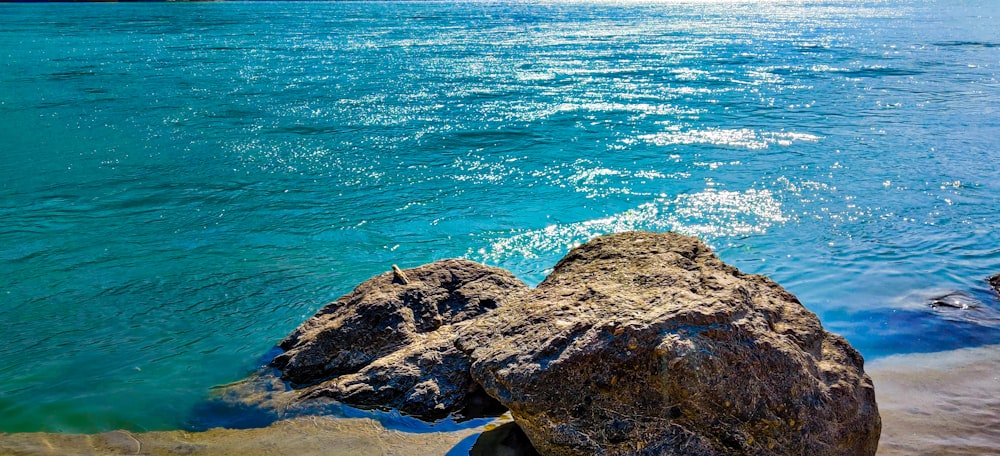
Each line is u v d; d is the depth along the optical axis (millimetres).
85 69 28656
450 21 63531
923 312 8477
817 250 10438
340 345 7180
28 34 44594
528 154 16062
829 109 20703
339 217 12211
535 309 6051
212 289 9539
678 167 14797
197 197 13195
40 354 7875
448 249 10836
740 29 53625
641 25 58375
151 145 16703
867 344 7773
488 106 21625
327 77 27328
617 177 14195
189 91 23766
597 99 22781
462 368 6625
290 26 55438
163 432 6398
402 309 7312
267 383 7082
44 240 11125
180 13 72688
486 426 6223
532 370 5340
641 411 5160
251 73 28188
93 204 12781
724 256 10281
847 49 37812
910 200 12508
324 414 6477
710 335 5207
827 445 5113
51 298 9258
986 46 38844
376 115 20250
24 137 17219
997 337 7883
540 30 52125
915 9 84188
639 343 5207
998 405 6500
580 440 5203
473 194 13297
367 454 5859
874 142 16516
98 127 18344
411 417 6387
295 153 16172
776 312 5820
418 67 30375
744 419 5051
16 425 6539
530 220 11969
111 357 7805
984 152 15461
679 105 21656
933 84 25062
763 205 12398
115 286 9609
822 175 14031
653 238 7051
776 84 25500
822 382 5328
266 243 11125
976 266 9781
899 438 5977
